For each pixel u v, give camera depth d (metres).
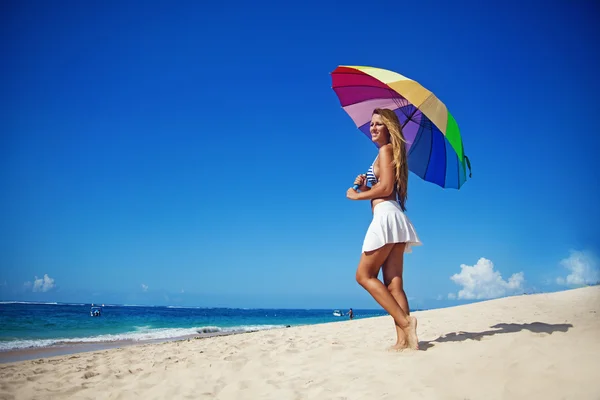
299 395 2.90
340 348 4.45
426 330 5.69
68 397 3.60
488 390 2.37
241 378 3.66
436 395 2.41
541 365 2.61
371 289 3.70
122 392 3.56
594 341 3.18
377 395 2.58
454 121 3.88
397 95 4.32
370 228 3.72
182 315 60.00
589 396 2.06
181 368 4.48
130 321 31.64
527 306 8.27
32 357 9.48
